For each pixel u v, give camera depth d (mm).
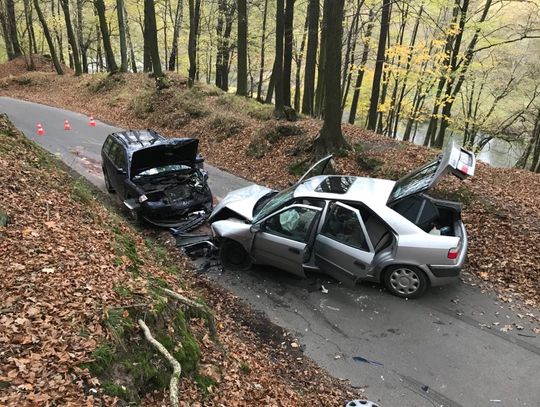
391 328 6691
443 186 10648
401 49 18203
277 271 8250
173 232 9406
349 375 5840
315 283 7871
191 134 18297
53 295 4641
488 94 22703
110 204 11070
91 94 27078
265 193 9234
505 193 10477
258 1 27078
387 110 21203
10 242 5480
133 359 4207
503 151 29375
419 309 7082
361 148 13398
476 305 7176
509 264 8133
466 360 6031
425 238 6945
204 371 4816
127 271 5898
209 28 30594
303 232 7461
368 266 6938
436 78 18734
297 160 13852
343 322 6859
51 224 6367
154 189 9797
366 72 23203
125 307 4715
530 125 22219
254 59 34125
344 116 35250
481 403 5355
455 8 17281
